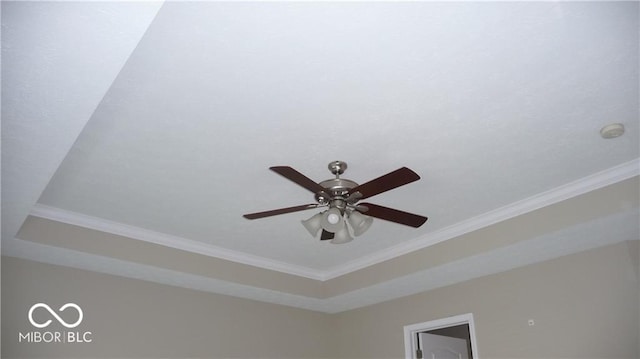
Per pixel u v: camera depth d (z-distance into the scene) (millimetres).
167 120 2318
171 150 2574
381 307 4734
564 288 3441
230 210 3299
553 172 2891
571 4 1703
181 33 1792
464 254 3529
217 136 2455
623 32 1845
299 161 2699
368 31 1802
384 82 2086
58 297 3533
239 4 1665
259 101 2193
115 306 3779
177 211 3314
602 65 2020
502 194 3148
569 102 2250
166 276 3863
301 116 2307
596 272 3314
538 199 3186
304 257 4254
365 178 2904
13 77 1664
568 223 3016
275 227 3586
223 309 4398
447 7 1700
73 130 1984
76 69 1643
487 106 2260
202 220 3463
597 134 2516
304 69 1998
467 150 2621
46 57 1579
